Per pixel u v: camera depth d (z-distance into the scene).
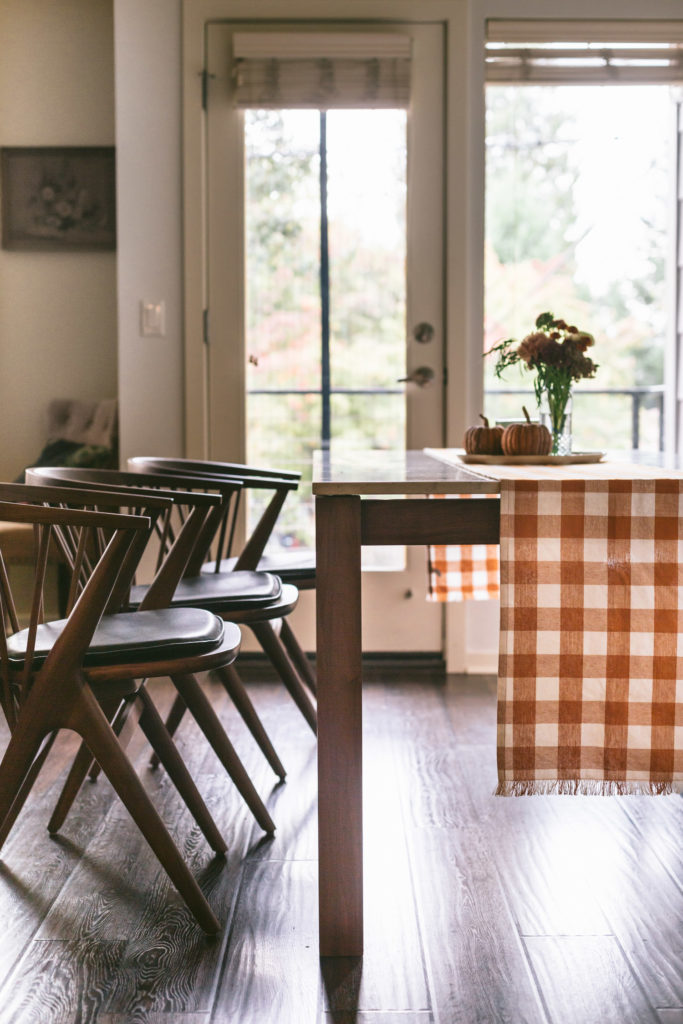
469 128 3.43
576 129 4.15
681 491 1.51
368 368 3.51
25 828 2.07
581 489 1.52
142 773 2.42
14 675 1.60
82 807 2.20
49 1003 1.44
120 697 1.76
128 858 1.93
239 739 2.68
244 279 3.45
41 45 3.79
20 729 1.57
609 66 3.46
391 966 1.53
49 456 3.75
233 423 3.49
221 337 3.46
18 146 3.81
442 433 3.50
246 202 3.45
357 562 1.56
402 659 3.55
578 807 2.20
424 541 1.57
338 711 1.56
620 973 1.51
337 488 1.54
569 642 1.53
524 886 1.81
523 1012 1.41
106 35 3.80
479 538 1.57
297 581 2.51
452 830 2.06
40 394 3.89
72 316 3.87
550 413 2.43
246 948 1.59
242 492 3.51
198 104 3.38
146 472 2.47
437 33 3.39
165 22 3.37
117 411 3.81
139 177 3.40
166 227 3.41
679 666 1.52
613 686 1.53
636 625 1.53
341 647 1.56
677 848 1.98
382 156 3.46
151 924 1.67
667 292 3.91
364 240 3.47
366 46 3.36
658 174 4.17
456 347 3.45
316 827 2.08
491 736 2.72
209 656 1.65
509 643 1.53
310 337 3.50
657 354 6.28
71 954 1.57
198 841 2.01
